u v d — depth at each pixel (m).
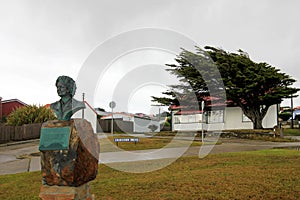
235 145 15.32
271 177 6.53
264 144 16.05
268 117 23.52
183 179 6.57
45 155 3.91
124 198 5.30
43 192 3.86
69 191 3.83
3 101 34.53
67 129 3.94
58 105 4.16
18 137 21.44
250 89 20.31
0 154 14.00
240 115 23.70
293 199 5.09
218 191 5.57
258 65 21.44
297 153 10.59
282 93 20.53
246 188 5.72
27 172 8.36
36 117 23.69
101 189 5.92
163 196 5.36
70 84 4.20
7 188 6.31
